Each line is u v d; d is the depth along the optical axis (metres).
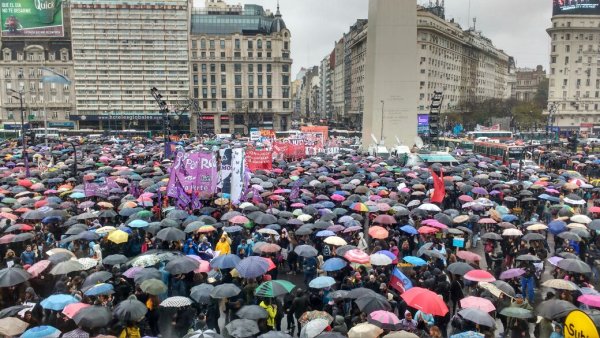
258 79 139.25
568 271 16.88
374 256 17.05
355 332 11.42
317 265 19.66
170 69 136.25
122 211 24.91
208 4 158.75
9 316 12.91
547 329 13.27
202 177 25.88
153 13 133.75
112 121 135.75
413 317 15.17
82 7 131.50
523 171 43.22
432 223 21.97
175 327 14.20
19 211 24.69
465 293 18.69
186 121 136.50
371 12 63.78
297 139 54.94
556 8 134.50
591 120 136.00
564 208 26.67
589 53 134.38
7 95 132.25
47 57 133.12
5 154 55.91
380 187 32.34
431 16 130.38
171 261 15.85
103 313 12.27
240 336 11.58
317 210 25.81
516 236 21.61
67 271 15.67
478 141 73.31
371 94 63.62
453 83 151.50
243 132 139.88
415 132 62.00
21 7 131.00
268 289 14.13
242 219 22.97
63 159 53.03
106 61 134.25
